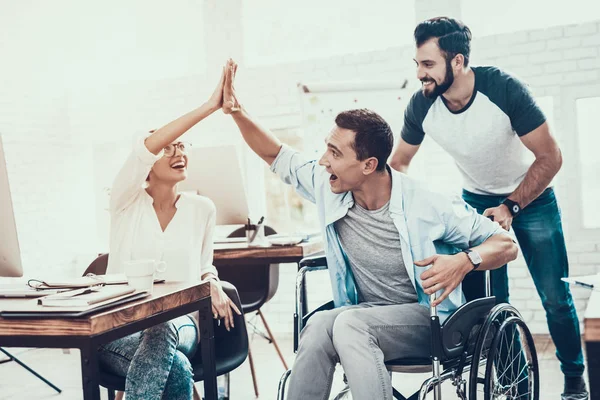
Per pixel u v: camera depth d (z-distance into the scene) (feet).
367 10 15.43
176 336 6.34
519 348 7.72
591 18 13.67
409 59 14.76
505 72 9.00
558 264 9.48
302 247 10.25
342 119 6.81
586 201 14.02
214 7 16.28
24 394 11.80
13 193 15.80
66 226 17.24
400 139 10.32
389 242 7.04
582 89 13.71
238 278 11.69
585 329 3.60
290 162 7.72
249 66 16.22
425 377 11.66
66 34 17.49
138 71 17.40
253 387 11.53
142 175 7.17
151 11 17.30
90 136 17.46
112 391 8.46
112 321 4.94
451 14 14.28
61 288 6.08
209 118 16.29
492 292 9.04
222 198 11.46
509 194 9.71
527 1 14.06
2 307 5.17
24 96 16.31
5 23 15.74
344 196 7.11
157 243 7.56
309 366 6.44
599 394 3.55
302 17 15.97
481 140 9.22
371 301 7.30
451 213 6.91
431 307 6.17
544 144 8.89
